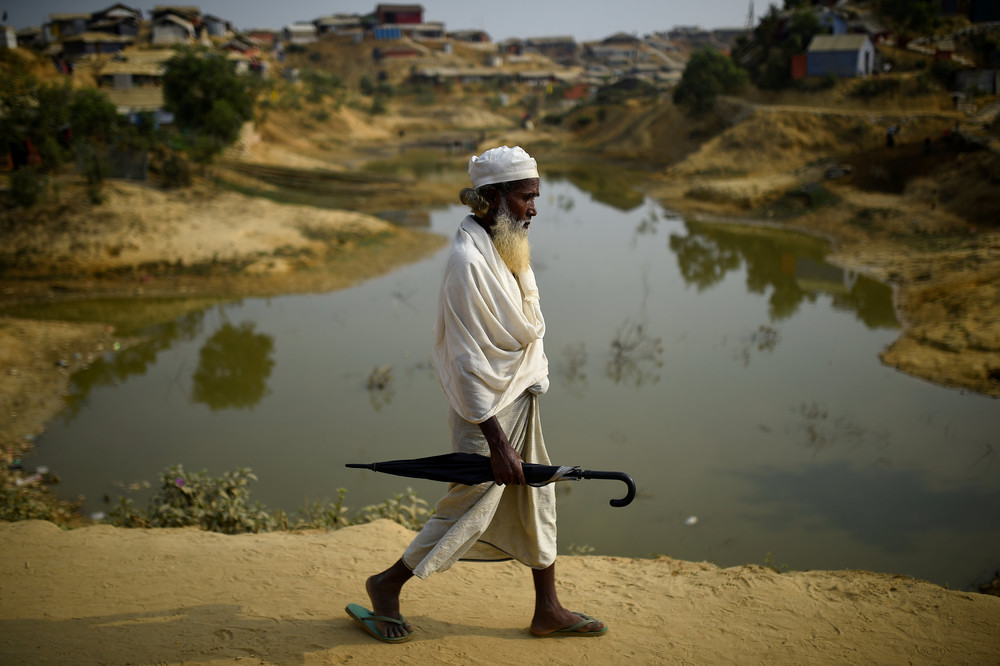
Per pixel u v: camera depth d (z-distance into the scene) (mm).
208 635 2963
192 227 24578
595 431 11930
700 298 20047
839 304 19250
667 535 8977
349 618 3145
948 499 9656
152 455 11438
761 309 18953
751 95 48531
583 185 43594
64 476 10719
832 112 40062
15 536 4113
